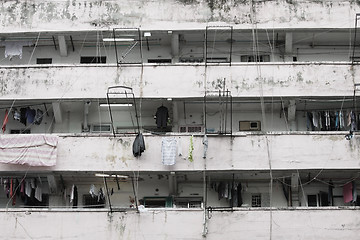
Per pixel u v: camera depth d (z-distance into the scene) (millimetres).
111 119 35312
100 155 34844
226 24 36812
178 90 35719
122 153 34812
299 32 37188
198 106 37312
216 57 38531
